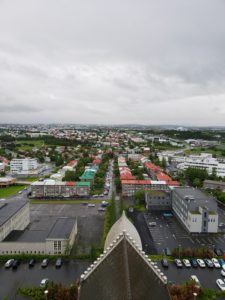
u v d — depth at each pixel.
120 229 70.88
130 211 163.50
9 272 96.62
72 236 117.31
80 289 52.25
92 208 170.62
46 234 116.88
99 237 124.38
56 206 175.38
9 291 85.75
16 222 125.25
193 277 92.06
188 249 107.62
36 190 198.88
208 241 123.62
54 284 84.25
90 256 105.06
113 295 42.31
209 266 99.88
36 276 94.12
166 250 110.81
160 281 51.34
